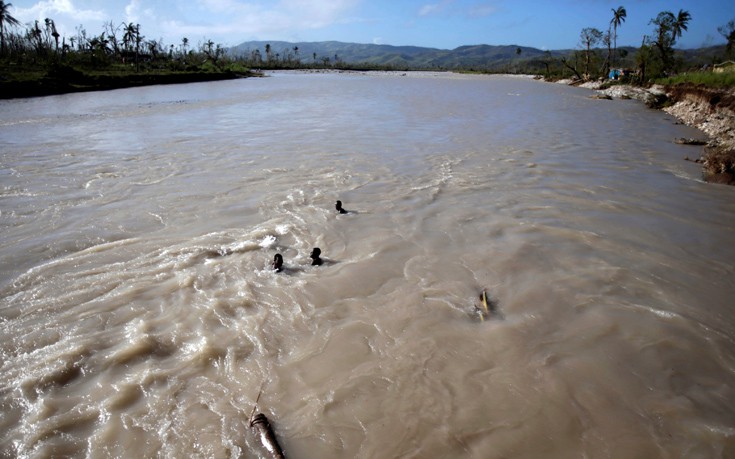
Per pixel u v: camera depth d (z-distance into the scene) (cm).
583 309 735
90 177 1473
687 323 703
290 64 14162
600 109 3644
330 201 1232
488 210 1175
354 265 867
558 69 9362
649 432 503
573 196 1309
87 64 7012
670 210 1212
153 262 873
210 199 1248
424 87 6512
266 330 666
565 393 555
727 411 534
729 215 1181
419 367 594
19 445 473
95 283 795
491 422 511
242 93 5097
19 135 2255
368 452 471
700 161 1747
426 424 506
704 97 2988
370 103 3994
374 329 673
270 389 555
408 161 1709
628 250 959
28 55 6900
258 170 1559
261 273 832
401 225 1068
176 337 649
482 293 752
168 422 505
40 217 1115
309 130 2434
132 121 2783
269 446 469
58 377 568
